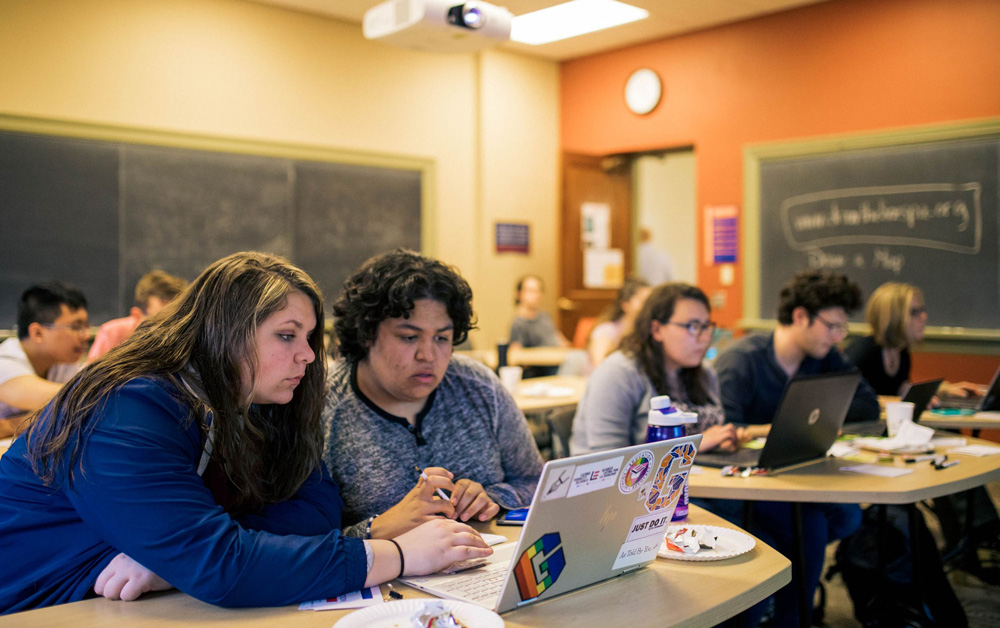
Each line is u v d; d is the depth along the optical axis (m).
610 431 2.19
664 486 1.20
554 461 1.02
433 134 6.03
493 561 1.28
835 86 5.16
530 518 1.05
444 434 1.64
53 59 4.36
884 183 4.99
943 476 1.95
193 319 1.19
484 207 6.25
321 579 1.11
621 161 6.58
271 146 5.18
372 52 5.66
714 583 1.19
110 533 1.07
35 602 1.15
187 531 1.05
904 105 4.89
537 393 3.64
